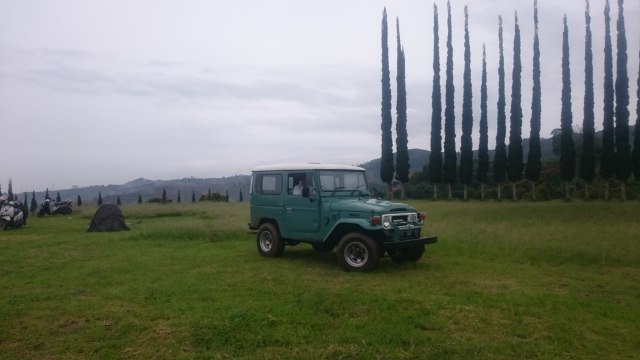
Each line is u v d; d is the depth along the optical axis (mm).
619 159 25625
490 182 33562
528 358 4508
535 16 28250
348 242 8461
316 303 6242
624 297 6695
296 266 9047
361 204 8523
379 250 8344
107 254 10648
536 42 28141
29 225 18359
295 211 9469
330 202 8930
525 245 10508
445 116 30547
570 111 27125
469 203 25453
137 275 8273
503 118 29219
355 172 9844
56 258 10188
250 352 4637
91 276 8250
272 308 6012
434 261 9430
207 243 12555
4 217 16234
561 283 7539
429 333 5176
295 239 9492
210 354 4566
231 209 24406
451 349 4641
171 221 19438
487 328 5340
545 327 5375
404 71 31703
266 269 8734
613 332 5234
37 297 6762
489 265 8984
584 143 26656
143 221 20062
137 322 5527
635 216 16641
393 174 32531
